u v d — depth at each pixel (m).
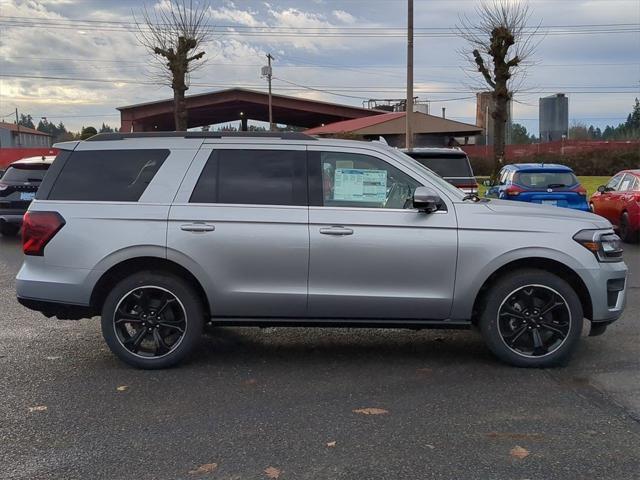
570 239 5.04
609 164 44.81
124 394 4.61
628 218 12.76
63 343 5.93
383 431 3.96
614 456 3.63
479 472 3.45
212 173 5.14
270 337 6.18
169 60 27.59
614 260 5.18
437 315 5.10
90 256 5.00
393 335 6.26
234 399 4.52
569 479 3.37
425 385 4.80
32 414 4.25
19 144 87.31
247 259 5.00
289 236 4.98
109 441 3.83
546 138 57.28
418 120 39.59
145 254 5.00
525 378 4.94
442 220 5.02
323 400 4.49
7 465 3.54
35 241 5.08
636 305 7.38
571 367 5.20
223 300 5.05
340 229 4.97
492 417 4.18
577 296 5.08
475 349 5.76
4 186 13.16
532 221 5.07
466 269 5.00
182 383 4.85
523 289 5.08
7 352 5.64
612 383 4.81
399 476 3.41
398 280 5.02
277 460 3.59
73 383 4.85
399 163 5.16
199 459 3.60
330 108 53.62
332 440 3.84
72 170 5.21
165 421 4.12
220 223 5.00
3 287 8.49
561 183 12.72
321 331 6.41
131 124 50.38
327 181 5.13
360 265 5.00
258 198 5.08
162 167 5.16
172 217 5.02
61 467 3.51
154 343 5.17
